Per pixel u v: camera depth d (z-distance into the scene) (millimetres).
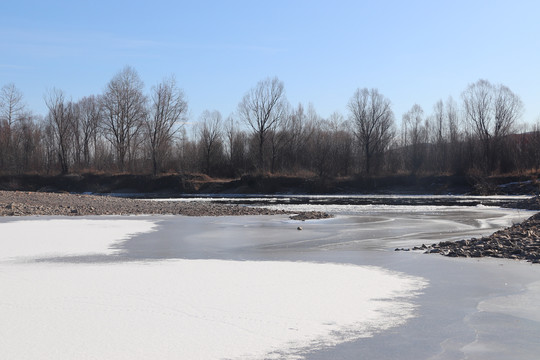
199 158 86375
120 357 6289
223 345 6777
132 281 10758
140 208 34594
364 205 43969
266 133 83750
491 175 70000
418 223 25594
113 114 83875
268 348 6699
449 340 7062
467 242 16469
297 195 70750
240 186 76750
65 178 78438
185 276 11383
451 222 26141
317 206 42438
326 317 8125
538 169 68875
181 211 32688
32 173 79750
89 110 87938
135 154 85312
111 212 31172
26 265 12812
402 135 83438
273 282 10766
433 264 13117
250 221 26531
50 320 7797
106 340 6902
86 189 77938
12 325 7531
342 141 82688
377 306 8820
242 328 7516
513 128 75188
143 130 82562
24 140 84438
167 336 7109
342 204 46312
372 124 79188
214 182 78062
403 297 9492
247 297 9383
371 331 7441
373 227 23531
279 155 84562
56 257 14234
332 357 6410
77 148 84938
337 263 13375
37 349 6535
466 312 8469
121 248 16234
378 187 73375
